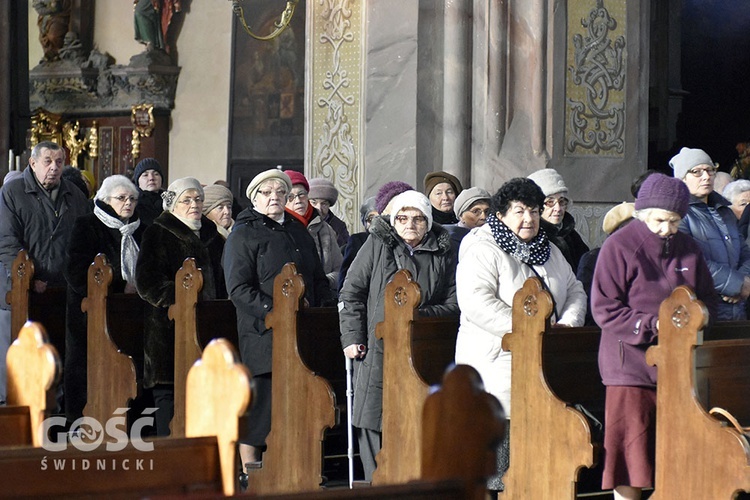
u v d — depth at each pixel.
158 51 39.38
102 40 41.25
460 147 21.64
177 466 7.93
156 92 39.38
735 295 13.88
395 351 12.80
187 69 39.47
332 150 23.41
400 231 13.40
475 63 21.64
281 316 13.88
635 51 22.28
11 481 7.65
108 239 17.00
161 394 15.62
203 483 7.96
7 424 9.14
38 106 41.75
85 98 40.88
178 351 14.77
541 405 11.68
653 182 11.28
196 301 14.59
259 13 37.53
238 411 7.71
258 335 14.27
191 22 39.41
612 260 11.36
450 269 13.56
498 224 12.52
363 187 22.56
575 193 21.56
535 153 21.27
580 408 11.66
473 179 21.73
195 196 15.73
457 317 13.28
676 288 10.70
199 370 8.16
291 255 14.69
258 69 37.66
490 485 12.42
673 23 32.22
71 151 40.84
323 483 13.54
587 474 14.55
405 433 12.67
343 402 15.28
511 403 11.95
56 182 18.97
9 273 18.48
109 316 16.50
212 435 7.98
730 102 34.12
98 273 16.38
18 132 32.56
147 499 6.00
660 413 10.86
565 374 12.73
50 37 41.22
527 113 21.41
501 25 21.34
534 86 21.30
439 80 21.81
